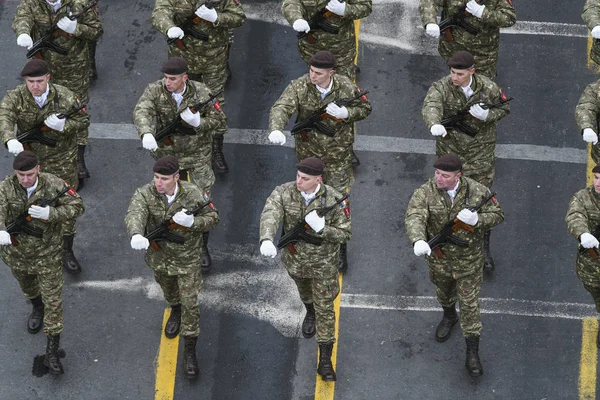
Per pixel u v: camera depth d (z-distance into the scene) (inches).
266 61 1923.0
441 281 1496.1
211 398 1508.4
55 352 1514.5
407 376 1531.7
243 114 1849.2
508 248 1678.2
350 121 1569.9
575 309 1606.8
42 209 1413.6
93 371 1535.4
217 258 1665.8
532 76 1905.8
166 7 1695.4
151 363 1545.3
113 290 1630.2
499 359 1550.2
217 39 1712.6
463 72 1549.0
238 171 1770.4
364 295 1622.8
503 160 1790.1
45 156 1605.6
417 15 1994.3
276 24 1975.9
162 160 1408.7
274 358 1549.0
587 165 1786.4
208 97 1585.9
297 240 1435.8
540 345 1565.0
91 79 1893.5
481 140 1604.3
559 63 1926.7
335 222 1432.1
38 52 1723.7
